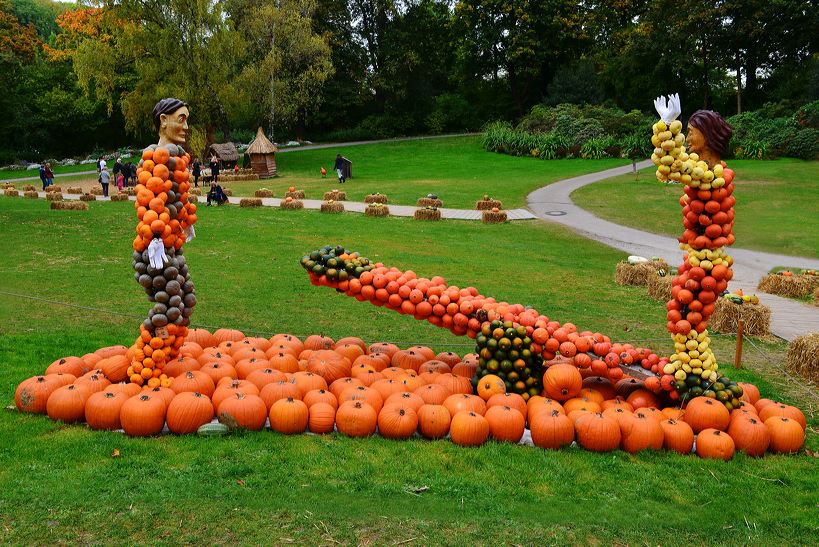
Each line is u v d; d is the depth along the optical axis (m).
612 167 45.03
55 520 5.68
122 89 58.19
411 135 70.31
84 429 7.53
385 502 6.09
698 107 61.56
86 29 58.38
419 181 40.22
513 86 67.56
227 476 6.50
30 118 57.94
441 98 71.31
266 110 51.69
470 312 8.64
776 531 5.95
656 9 56.69
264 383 8.20
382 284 8.78
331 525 5.71
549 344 8.28
